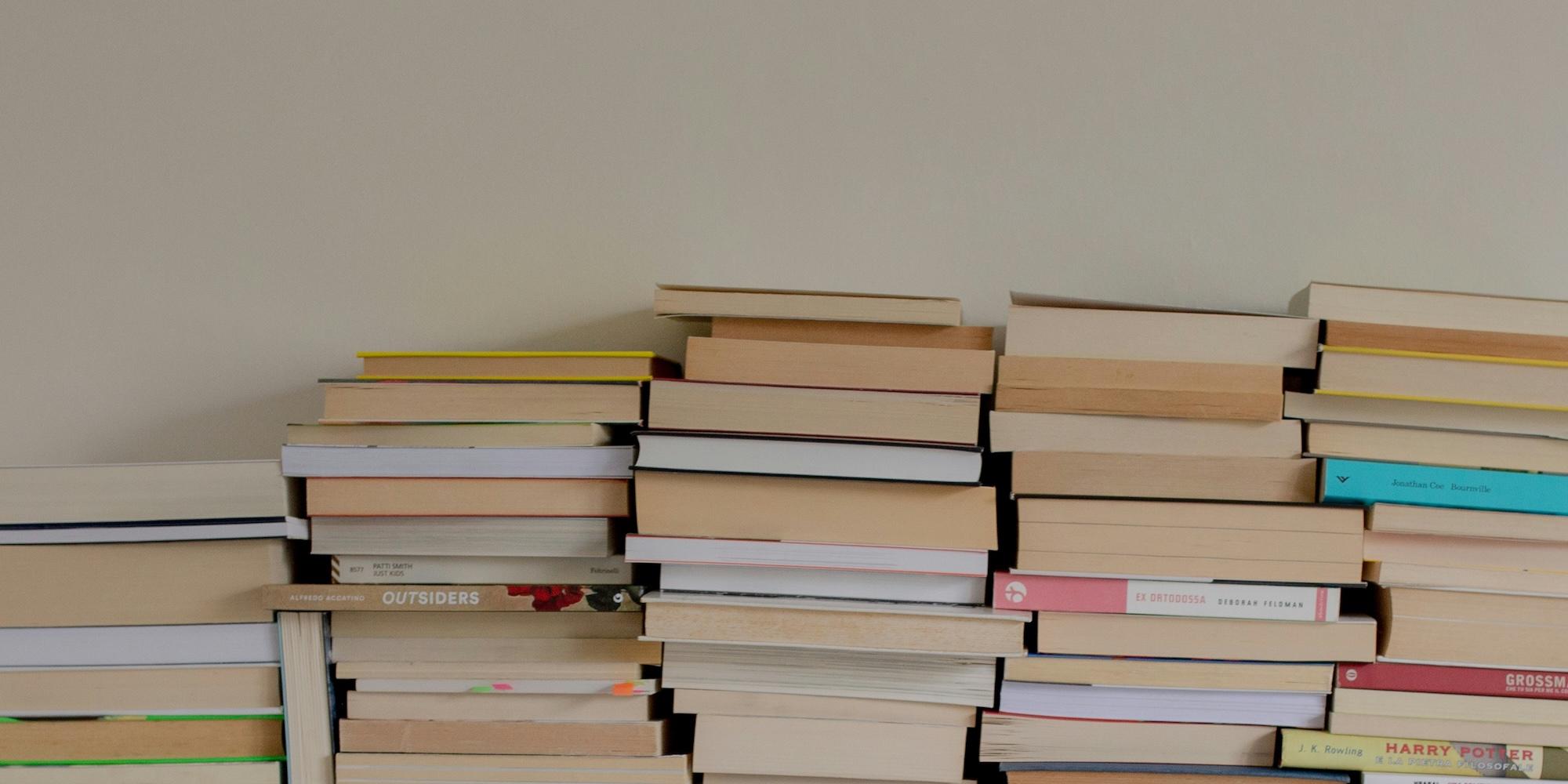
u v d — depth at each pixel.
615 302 1.10
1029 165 1.09
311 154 1.11
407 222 1.11
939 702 0.90
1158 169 1.08
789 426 0.89
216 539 0.91
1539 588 0.88
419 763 0.91
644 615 0.91
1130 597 0.88
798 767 0.90
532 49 1.11
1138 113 1.09
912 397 0.89
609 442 0.93
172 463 0.91
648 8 1.11
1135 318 0.89
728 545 0.88
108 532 0.91
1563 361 0.87
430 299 1.11
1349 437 0.89
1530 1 1.07
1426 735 0.89
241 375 1.11
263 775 0.92
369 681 0.92
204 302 1.11
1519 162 1.07
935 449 0.88
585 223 1.10
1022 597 0.89
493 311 1.11
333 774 0.92
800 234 1.10
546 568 0.91
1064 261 1.08
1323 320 0.89
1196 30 1.09
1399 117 1.08
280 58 1.11
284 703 0.91
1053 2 1.09
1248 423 0.89
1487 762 0.89
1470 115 1.07
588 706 0.91
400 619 0.92
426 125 1.11
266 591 0.90
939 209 1.09
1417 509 0.88
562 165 1.11
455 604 0.90
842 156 1.10
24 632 0.92
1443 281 1.07
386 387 0.92
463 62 1.11
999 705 0.91
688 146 1.10
